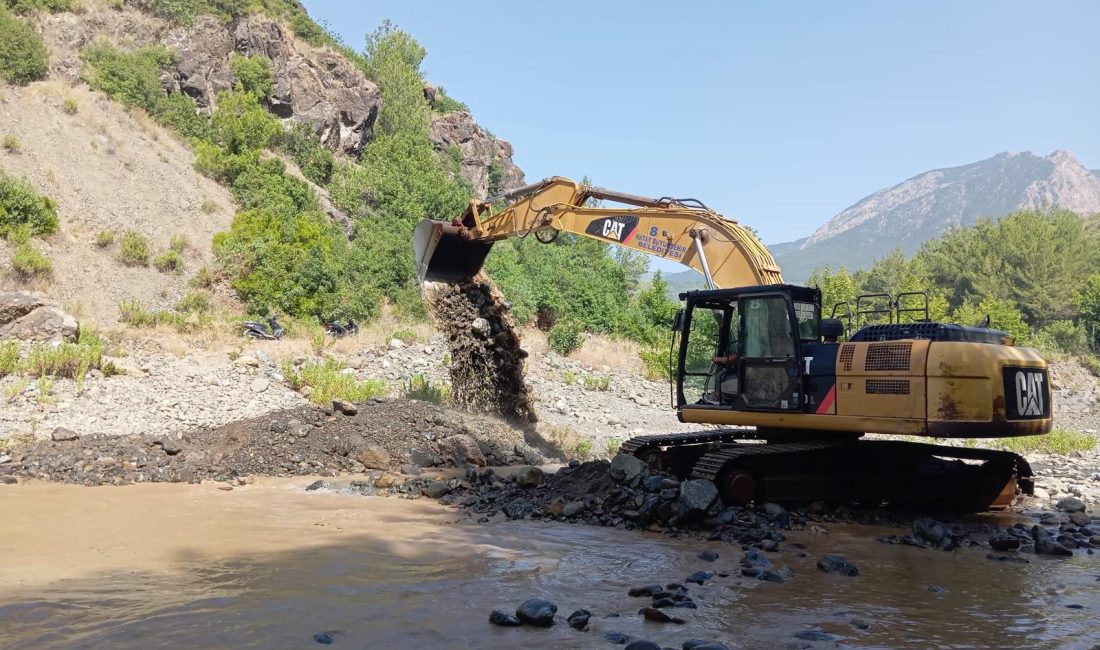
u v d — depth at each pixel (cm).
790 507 968
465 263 1523
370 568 643
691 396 1160
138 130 3231
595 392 2264
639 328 3462
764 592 600
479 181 5988
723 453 949
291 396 1686
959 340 905
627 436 1736
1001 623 530
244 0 4172
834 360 938
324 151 4084
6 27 3106
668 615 518
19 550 686
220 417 1473
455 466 1238
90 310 2236
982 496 1040
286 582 593
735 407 1016
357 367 2030
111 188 2816
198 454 1187
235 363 1812
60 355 1550
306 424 1277
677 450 1123
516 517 904
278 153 3894
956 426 855
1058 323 5050
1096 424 2472
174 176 3080
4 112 2848
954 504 1047
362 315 2728
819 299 1002
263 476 1145
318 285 2639
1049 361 3909
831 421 932
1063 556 764
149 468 1119
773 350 981
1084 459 1625
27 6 3434
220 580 597
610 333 3331
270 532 781
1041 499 1143
